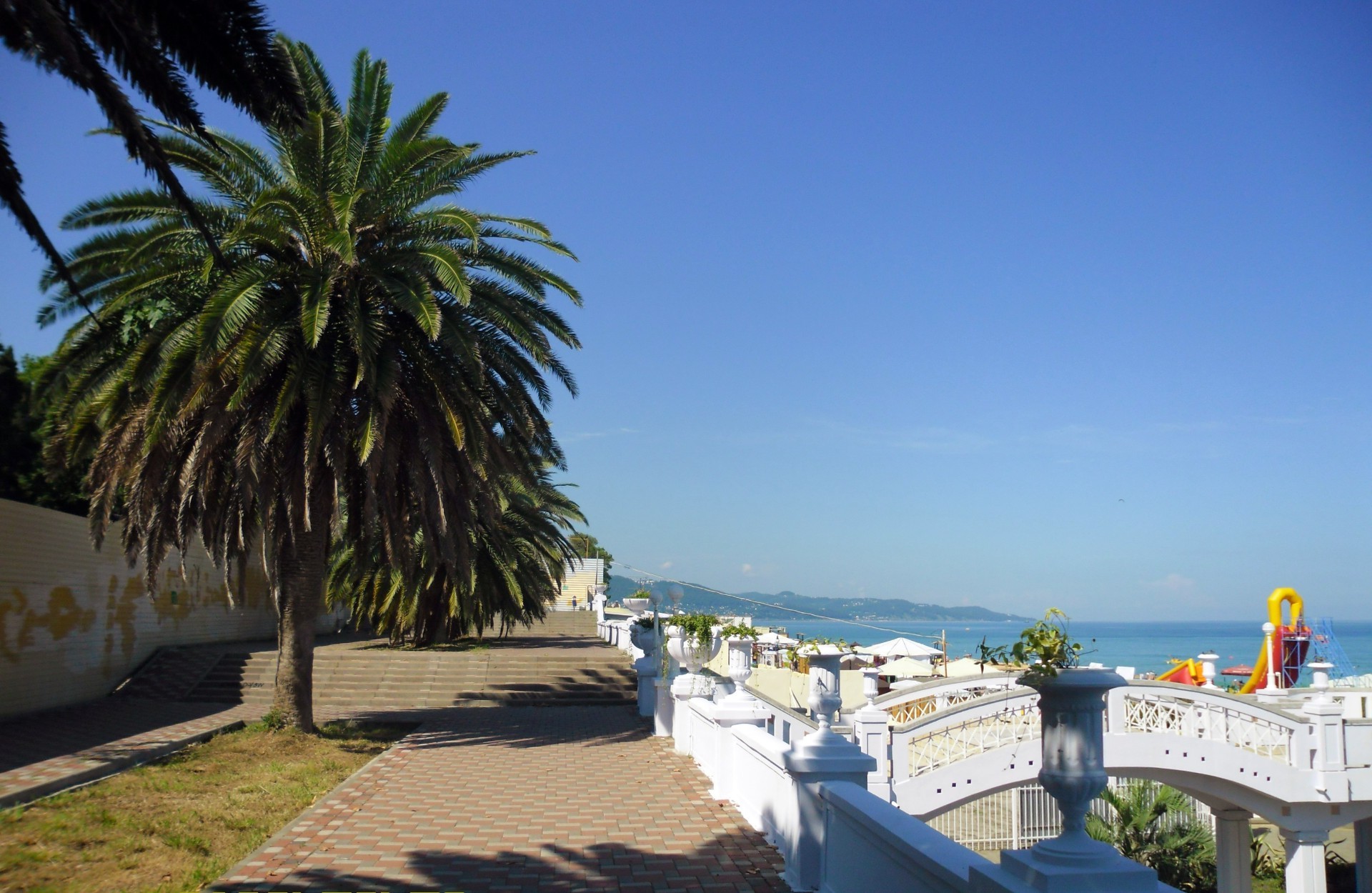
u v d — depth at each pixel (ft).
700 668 54.34
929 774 48.88
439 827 32.30
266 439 46.93
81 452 52.03
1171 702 53.83
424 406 51.60
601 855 28.58
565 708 78.48
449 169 53.31
